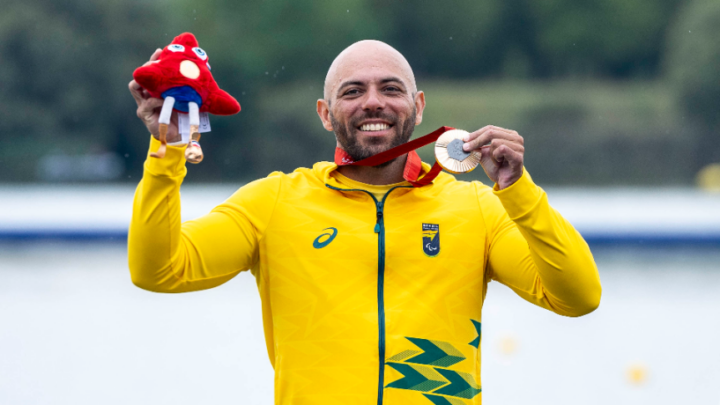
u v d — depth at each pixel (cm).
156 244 686
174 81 673
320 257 746
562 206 4766
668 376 1759
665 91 11138
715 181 8181
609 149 9300
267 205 772
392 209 770
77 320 2241
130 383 1703
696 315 2314
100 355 1909
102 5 10912
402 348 720
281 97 11256
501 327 2209
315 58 12144
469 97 11594
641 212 4275
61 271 3017
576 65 13088
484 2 13275
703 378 1744
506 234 769
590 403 1597
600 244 3350
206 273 739
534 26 13288
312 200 775
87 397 1617
